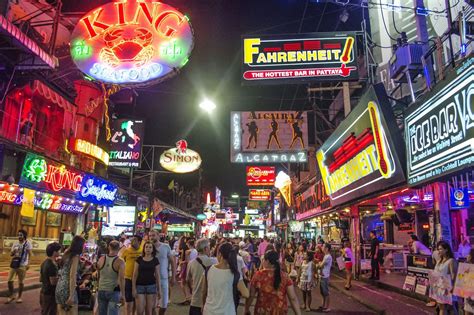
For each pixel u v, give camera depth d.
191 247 12.21
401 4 17.28
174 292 14.43
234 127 23.20
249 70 14.52
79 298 10.54
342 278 19.61
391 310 10.52
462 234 14.15
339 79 14.30
